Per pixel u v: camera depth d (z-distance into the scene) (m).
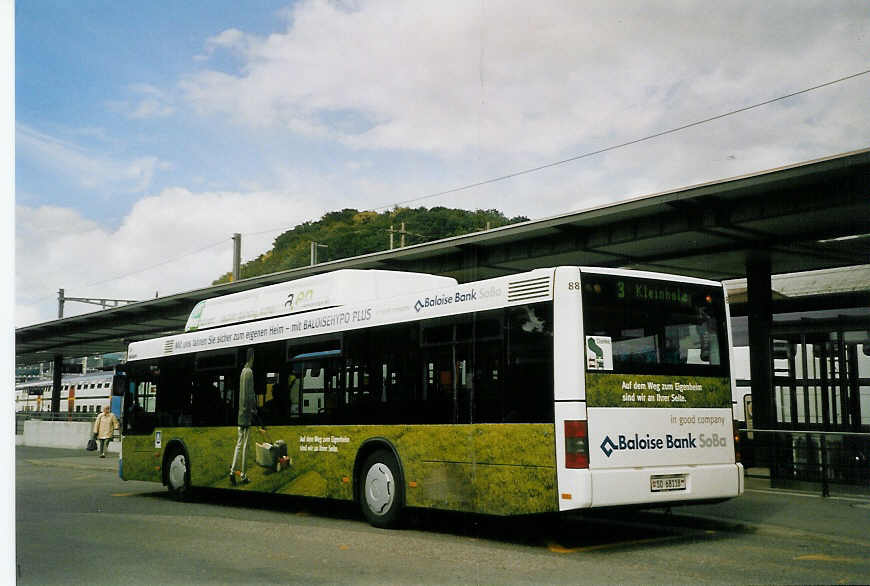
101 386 54.34
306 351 11.85
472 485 8.89
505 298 8.80
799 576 6.92
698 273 21.86
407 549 8.52
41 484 19.11
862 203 13.94
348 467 10.75
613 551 8.33
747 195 15.22
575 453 7.88
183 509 13.06
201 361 14.30
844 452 12.64
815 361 14.35
